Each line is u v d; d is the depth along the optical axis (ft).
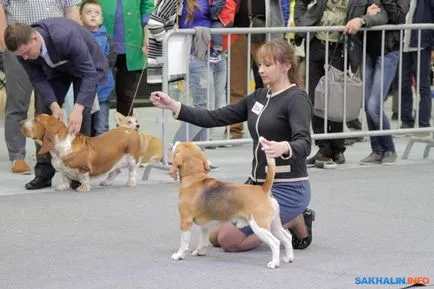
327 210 36.73
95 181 41.96
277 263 28.19
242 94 50.83
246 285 26.45
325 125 45.42
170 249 30.68
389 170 45.57
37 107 41.29
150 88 67.10
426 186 41.60
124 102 48.88
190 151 28.81
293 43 48.24
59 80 39.34
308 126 28.55
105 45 46.01
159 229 33.53
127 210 36.55
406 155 49.19
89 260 29.27
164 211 36.45
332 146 46.75
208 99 45.65
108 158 40.16
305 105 28.89
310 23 46.11
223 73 48.16
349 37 45.60
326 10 46.01
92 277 27.35
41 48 36.40
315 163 46.39
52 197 38.99
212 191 28.22
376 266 28.60
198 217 28.60
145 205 37.52
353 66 46.09
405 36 50.16
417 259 29.48
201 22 47.34
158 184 42.14
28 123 39.01
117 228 33.63
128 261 29.12
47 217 35.29
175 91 47.50
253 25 50.24
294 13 47.42
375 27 45.29
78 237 32.27
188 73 44.04
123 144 40.65
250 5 50.14
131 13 47.37
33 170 45.42
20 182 42.42
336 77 45.44
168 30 45.37
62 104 42.04
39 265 28.68
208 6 47.29
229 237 29.78
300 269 28.14
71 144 39.24
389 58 46.26
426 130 48.44
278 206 28.30
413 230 33.47
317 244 31.42
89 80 37.88
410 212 36.40
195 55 43.96
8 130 44.47
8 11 42.29
